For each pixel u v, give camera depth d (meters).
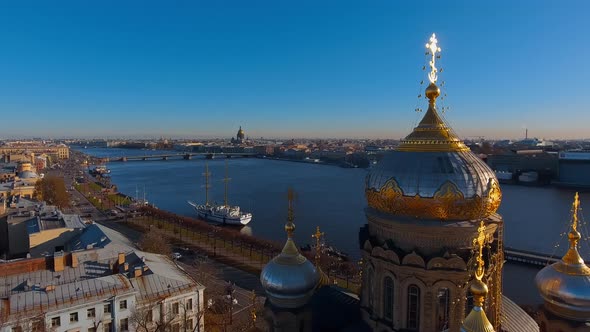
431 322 31.83
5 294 60.81
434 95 34.81
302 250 119.38
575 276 28.03
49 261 70.06
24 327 54.16
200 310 66.62
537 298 92.38
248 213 179.62
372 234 36.38
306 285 37.41
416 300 32.66
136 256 76.06
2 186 192.25
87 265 72.38
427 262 31.62
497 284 33.00
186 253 124.81
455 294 31.11
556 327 29.02
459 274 30.92
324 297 41.69
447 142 32.84
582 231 154.00
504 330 34.31
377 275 34.97
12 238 114.00
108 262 74.62
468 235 31.47
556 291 28.42
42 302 58.53
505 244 137.62
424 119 34.81
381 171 34.06
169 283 69.44
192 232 149.50
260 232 161.50
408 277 32.59
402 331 32.88
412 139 33.69
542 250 131.00
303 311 37.66
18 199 155.12
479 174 31.53
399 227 32.66
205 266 104.38
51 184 192.50
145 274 69.94
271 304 38.56
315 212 195.12
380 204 33.56
